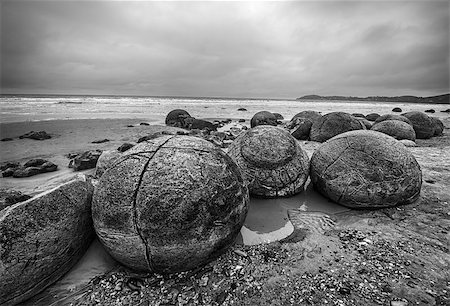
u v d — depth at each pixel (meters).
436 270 3.04
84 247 3.30
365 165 4.25
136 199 2.90
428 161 7.29
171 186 2.91
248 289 2.87
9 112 23.69
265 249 3.52
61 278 3.07
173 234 2.84
